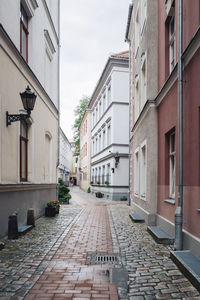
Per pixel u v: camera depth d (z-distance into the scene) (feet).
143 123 33.09
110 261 16.37
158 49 28.30
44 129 37.60
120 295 11.73
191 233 17.03
